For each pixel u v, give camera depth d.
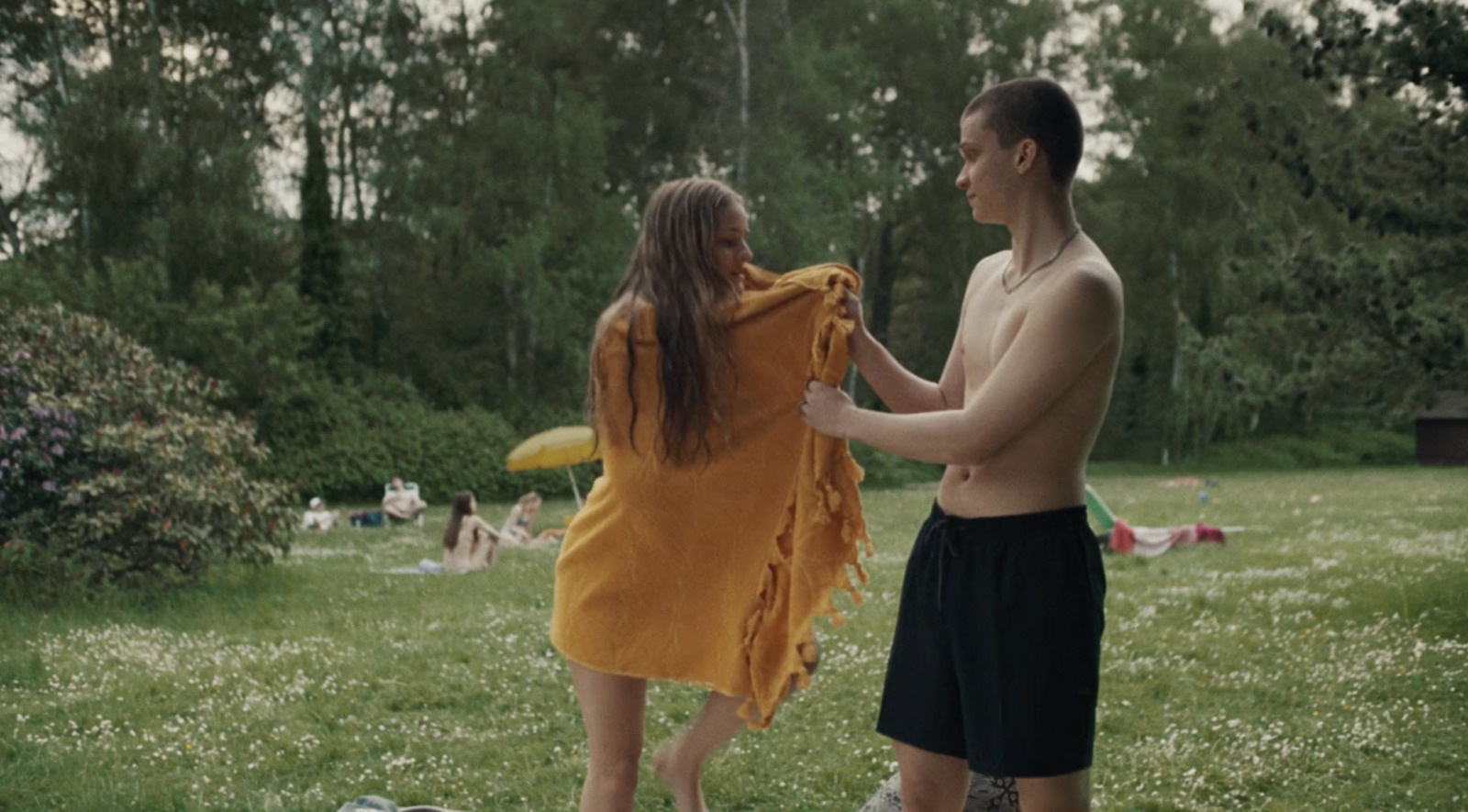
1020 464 2.69
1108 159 41.97
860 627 8.04
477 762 5.06
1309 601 8.88
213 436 10.94
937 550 2.81
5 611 8.81
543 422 32.03
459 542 12.52
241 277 29.55
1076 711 2.64
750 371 2.99
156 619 9.00
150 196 28.41
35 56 29.48
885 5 40.53
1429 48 9.15
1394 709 5.61
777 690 3.00
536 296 32.03
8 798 4.53
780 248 32.31
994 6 41.44
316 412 27.92
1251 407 11.64
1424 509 18.78
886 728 2.92
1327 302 10.50
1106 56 40.94
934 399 3.10
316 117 32.50
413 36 34.69
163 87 29.69
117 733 5.52
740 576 3.04
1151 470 39.81
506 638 7.79
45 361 10.51
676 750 3.35
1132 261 40.41
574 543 3.19
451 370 35.19
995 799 3.44
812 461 2.96
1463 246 9.97
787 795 4.61
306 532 19.03
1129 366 45.12
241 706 6.02
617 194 36.59
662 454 3.01
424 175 31.91
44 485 9.77
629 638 3.09
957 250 43.69
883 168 38.16
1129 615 8.42
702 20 37.78
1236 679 6.32
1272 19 10.09
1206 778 4.70
